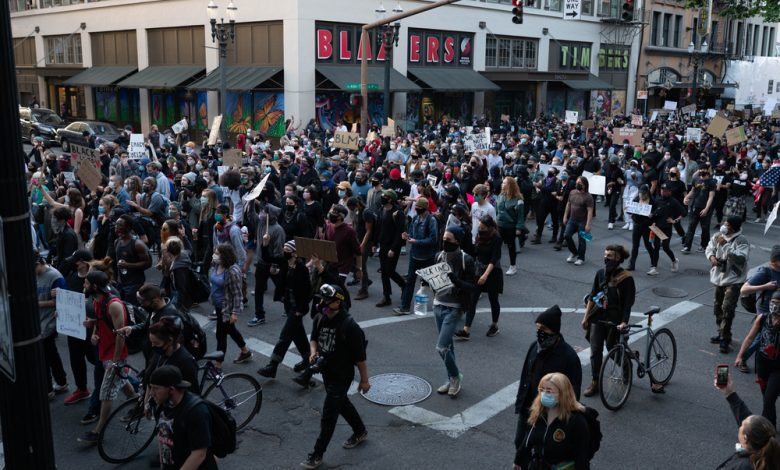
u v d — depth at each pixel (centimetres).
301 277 823
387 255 1135
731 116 5059
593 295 800
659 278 1350
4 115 357
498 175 1888
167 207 1315
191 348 679
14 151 362
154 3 3856
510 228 1330
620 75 5519
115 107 4325
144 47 3994
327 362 648
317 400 800
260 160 2017
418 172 1565
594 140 2705
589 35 5094
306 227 1179
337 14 3341
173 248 848
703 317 1115
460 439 710
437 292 798
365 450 686
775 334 671
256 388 736
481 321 1083
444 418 755
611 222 1828
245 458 668
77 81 4228
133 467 655
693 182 1753
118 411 660
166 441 479
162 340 580
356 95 3291
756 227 1891
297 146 2261
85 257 792
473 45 4150
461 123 4238
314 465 648
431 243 1066
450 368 800
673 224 1368
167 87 3559
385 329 1038
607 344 804
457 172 1745
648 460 670
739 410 521
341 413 674
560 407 477
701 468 656
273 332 1024
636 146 2405
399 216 1120
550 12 4666
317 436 716
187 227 1249
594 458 672
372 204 1341
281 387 833
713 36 6506
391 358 924
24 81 5062
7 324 344
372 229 1173
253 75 3303
